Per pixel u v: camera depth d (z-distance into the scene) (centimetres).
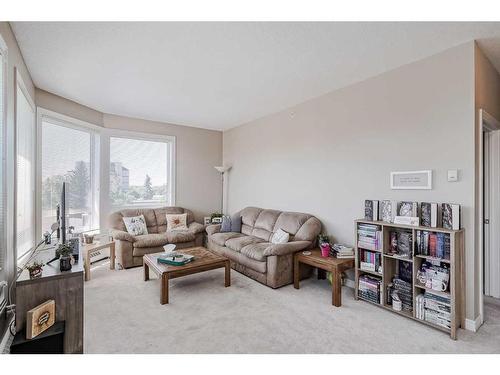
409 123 284
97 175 466
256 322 247
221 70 305
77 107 422
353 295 314
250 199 537
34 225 341
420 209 259
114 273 387
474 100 239
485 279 310
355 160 339
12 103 231
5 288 209
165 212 521
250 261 364
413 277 250
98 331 229
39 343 170
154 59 278
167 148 562
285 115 452
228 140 610
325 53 265
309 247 360
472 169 238
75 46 252
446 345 211
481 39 238
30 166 322
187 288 331
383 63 286
